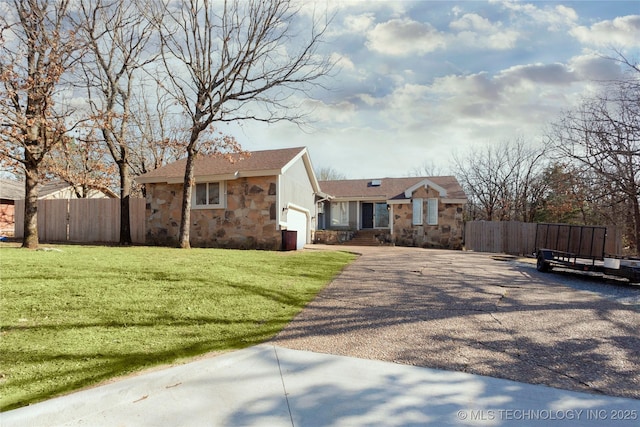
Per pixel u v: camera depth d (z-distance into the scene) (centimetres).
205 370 339
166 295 564
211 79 1181
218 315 498
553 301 624
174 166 1634
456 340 428
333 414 269
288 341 421
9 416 243
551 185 2255
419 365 358
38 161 1016
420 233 2005
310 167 1836
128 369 327
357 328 470
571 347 408
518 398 295
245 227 1402
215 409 275
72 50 1044
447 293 674
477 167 2983
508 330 464
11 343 366
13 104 970
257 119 1228
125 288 581
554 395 301
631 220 1794
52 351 355
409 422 260
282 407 279
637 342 426
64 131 979
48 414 253
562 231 1066
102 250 1059
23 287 541
